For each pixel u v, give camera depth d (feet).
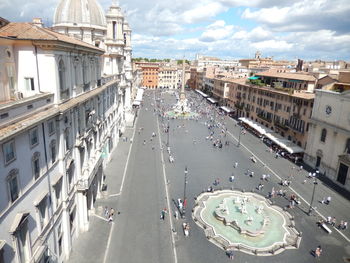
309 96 177.37
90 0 168.86
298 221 107.04
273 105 229.04
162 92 553.64
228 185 136.36
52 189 69.15
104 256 83.05
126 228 97.45
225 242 92.02
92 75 107.96
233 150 194.70
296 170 159.33
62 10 163.73
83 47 84.84
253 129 249.14
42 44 64.13
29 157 56.85
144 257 83.71
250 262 83.82
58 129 71.56
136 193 123.13
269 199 123.13
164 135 228.84
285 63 505.25
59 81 71.56
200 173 150.41
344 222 104.58
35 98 58.70
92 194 106.01
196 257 84.94
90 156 107.96
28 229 56.65
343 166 138.92
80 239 90.17
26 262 55.93
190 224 101.96
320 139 157.58
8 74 64.18
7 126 49.11
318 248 87.25
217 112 344.49
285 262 84.53
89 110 104.83
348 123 135.64
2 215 46.78
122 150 182.60
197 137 226.99
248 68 429.79
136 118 293.84
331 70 247.50
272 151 194.70
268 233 98.27
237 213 108.88
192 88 618.44
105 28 178.19
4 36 62.59
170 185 133.28
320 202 122.11
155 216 105.91
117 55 187.42
